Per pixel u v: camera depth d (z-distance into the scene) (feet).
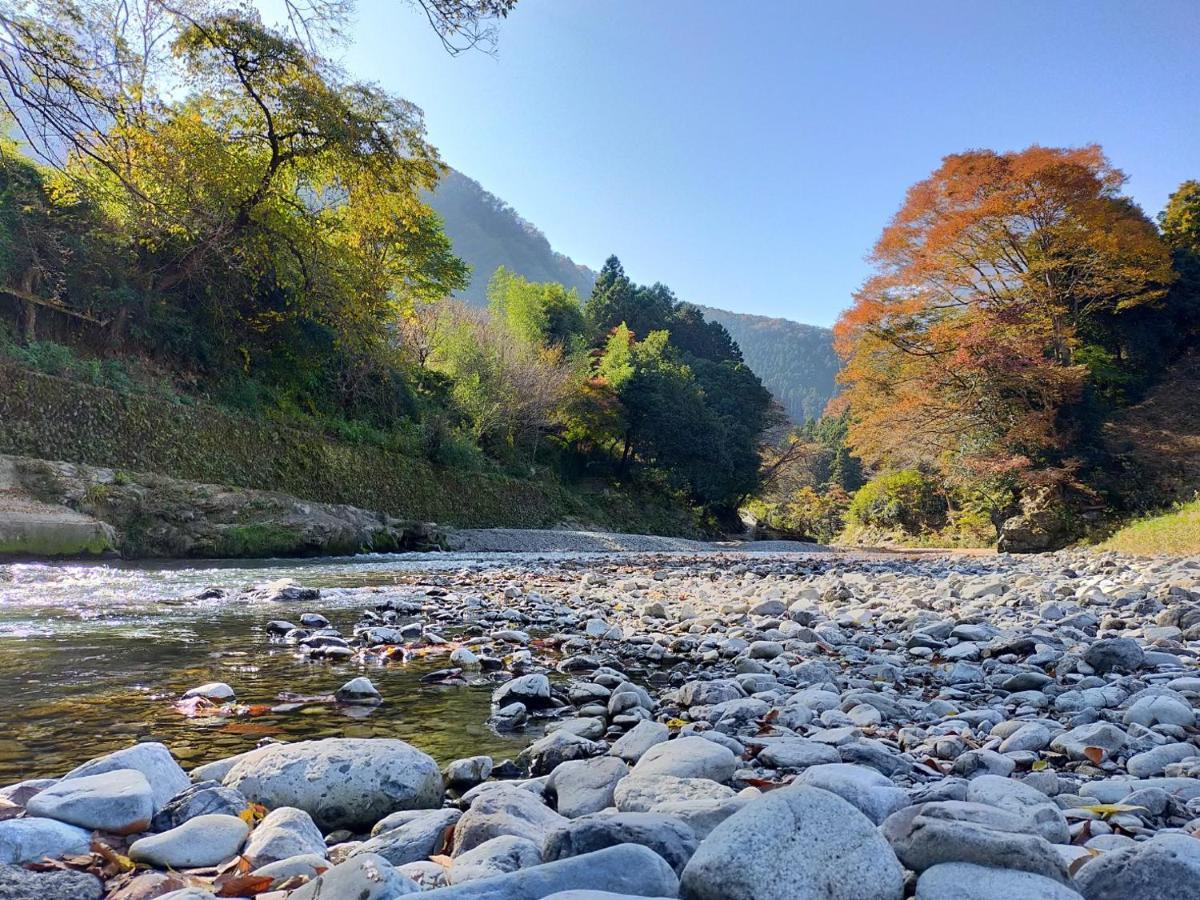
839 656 19.67
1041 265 94.22
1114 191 96.02
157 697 13.48
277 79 51.65
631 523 143.43
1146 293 104.37
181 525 48.26
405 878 5.78
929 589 37.29
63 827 6.68
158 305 63.72
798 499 232.53
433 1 24.38
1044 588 33.40
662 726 11.27
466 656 18.02
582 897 4.91
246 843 7.05
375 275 64.39
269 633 20.71
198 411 60.29
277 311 74.02
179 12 36.45
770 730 12.23
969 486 104.27
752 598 32.78
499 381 120.26
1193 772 9.46
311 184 62.95
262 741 11.18
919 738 11.73
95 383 53.21
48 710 12.38
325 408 81.82
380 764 8.93
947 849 5.91
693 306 236.63
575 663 17.94
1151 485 87.86
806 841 5.55
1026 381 91.61
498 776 10.30
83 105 26.40
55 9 25.80
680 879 5.68
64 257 56.65
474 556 65.87
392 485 81.71
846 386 115.34
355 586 34.76
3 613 22.33
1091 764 10.34
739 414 184.65
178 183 49.11
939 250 99.40
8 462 42.16
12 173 53.52
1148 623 22.50
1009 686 15.65
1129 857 5.59
